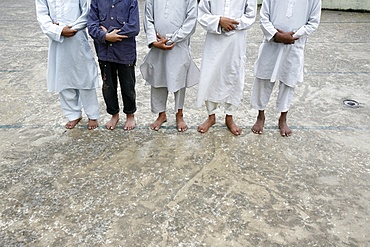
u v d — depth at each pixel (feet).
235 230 6.43
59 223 6.53
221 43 8.45
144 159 8.35
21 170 7.90
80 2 8.46
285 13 8.30
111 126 9.52
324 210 6.92
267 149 8.80
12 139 9.01
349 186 7.58
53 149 8.66
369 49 16.47
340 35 18.63
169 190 7.38
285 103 9.09
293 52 8.54
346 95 11.75
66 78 8.82
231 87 8.87
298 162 8.33
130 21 8.17
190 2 8.34
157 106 9.41
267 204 7.05
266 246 6.11
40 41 16.58
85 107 9.32
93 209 6.86
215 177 7.79
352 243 6.20
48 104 10.78
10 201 7.02
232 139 9.18
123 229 6.42
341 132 9.59
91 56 8.95
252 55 15.25
